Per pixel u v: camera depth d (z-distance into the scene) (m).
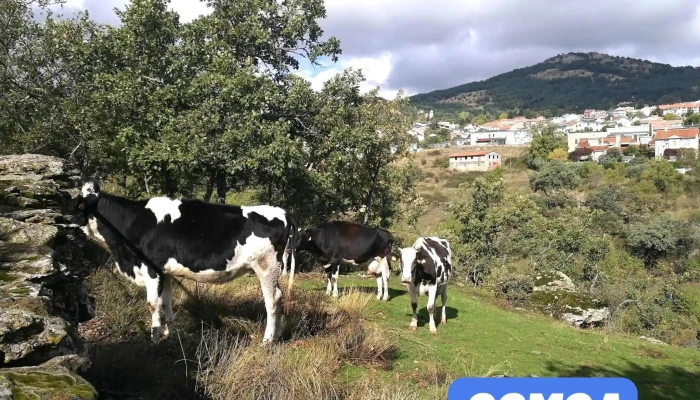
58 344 3.88
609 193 50.94
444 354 8.84
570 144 118.06
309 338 7.99
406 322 10.72
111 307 7.53
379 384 6.88
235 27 17.38
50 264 5.03
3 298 4.17
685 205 54.00
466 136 159.38
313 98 17.81
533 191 61.62
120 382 5.29
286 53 19.58
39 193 6.48
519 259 27.03
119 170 16.08
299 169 16.98
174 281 8.50
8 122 14.14
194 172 15.62
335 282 12.27
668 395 8.60
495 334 10.95
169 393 5.47
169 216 6.95
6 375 3.22
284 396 5.66
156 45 16.22
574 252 27.36
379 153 20.50
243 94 14.96
